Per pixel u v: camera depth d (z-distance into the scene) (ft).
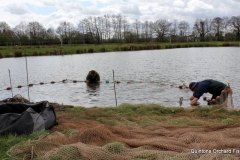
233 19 345.92
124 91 56.85
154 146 18.66
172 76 78.54
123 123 26.53
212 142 19.12
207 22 363.76
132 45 268.62
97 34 339.36
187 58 140.97
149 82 68.64
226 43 301.43
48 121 24.80
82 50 216.74
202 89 36.76
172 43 321.73
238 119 27.22
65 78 81.41
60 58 162.09
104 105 45.09
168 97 49.85
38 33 282.15
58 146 19.40
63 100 50.14
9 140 21.15
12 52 181.27
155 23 360.69
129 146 19.69
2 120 23.49
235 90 53.26
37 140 20.21
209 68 93.97
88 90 59.88
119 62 128.06
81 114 31.42
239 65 99.50
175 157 16.02
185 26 367.66
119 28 344.08
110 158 16.57
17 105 27.81
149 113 31.60
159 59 139.74
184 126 24.09
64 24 307.58
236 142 18.57
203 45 300.40
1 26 272.72
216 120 27.43
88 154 16.78
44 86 67.46
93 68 106.52
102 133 21.29
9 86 67.77
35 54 191.52
